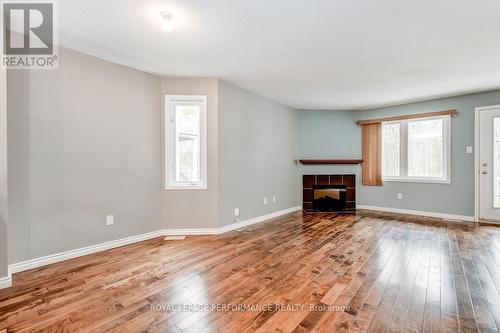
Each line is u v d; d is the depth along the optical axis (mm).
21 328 1648
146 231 3600
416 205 5215
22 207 2568
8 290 2141
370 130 5766
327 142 5934
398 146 5488
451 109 4789
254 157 4664
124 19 2287
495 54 2988
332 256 2904
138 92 3516
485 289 2148
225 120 4035
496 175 4375
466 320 1729
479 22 2301
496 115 4359
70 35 2586
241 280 2318
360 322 1704
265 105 4945
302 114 5914
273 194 5160
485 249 3123
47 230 2729
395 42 2707
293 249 3152
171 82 3791
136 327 1655
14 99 2523
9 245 2486
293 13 2170
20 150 2559
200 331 1617
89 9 2133
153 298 2012
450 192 4820
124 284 2246
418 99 5059
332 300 1980
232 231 4039
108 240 3215
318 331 1614
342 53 2986
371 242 3416
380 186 5668
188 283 2262
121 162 3346
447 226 4246
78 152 2963
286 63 3293
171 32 2510
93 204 3088
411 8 2094
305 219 4895
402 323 1694
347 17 2230
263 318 1751
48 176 2740
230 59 3168
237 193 4281
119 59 3172
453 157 4789
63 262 2775
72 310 1848
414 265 2645
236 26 2393
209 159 3871
